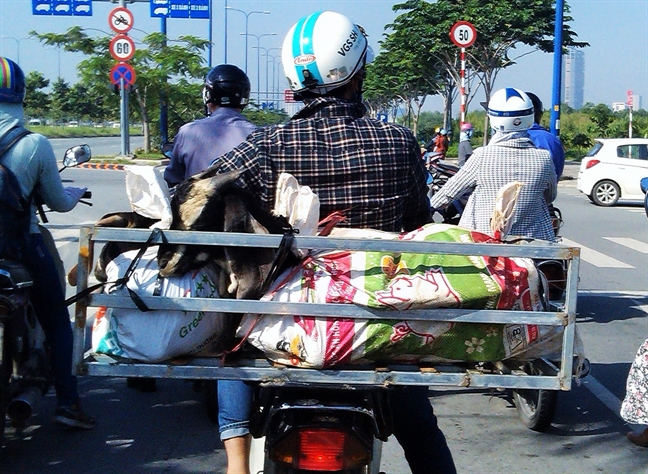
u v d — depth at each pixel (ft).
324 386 8.30
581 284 31.27
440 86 144.87
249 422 9.20
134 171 8.85
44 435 15.53
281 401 8.59
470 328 8.60
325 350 8.29
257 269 8.59
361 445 8.37
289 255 8.68
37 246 14.05
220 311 8.34
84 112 269.03
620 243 41.73
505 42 104.78
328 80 9.75
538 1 101.04
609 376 20.06
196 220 8.79
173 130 128.77
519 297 8.71
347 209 9.53
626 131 131.54
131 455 14.69
